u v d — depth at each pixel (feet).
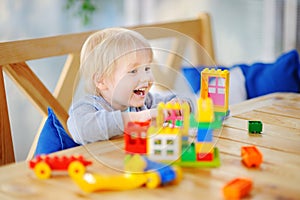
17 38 10.06
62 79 6.91
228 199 3.22
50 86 10.49
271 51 10.21
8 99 9.59
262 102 6.07
